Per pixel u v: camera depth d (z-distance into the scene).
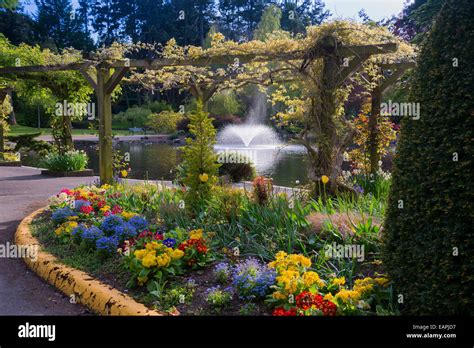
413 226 2.93
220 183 6.49
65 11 55.94
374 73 7.84
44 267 4.60
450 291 2.71
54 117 15.21
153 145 27.44
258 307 3.29
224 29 52.53
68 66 9.75
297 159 19.02
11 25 48.16
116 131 37.97
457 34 2.78
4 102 17.17
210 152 5.94
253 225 4.79
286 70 7.27
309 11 50.78
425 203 2.83
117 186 8.18
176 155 21.44
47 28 55.72
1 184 11.41
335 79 6.38
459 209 2.70
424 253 2.83
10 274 4.73
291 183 12.68
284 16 40.03
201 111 5.97
